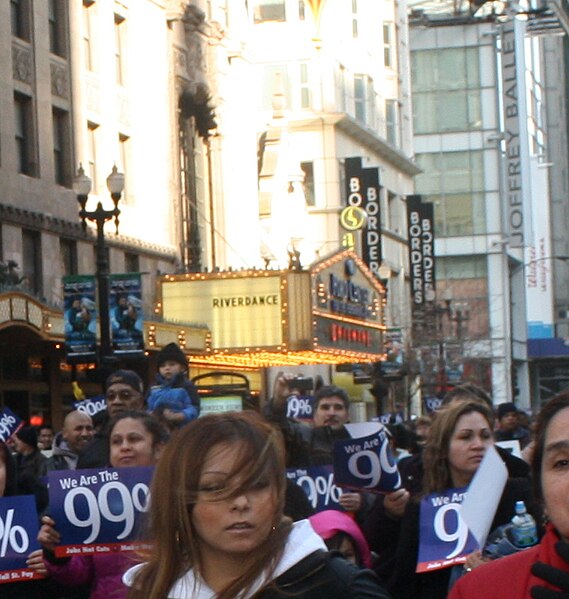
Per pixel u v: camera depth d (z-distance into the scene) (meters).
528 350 116.44
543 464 4.36
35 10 39.19
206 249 52.03
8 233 36.59
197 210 51.25
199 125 51.78
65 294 29.00
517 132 94.75
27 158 38.66
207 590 4.78
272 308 43.38
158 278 44.06
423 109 98.31
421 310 70.19
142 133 46.16
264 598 4.70
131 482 8.66
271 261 59.22
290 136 67.06
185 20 50.25
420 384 63.41
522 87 94.44
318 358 48.56
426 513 8.40
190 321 43.75
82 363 28.92
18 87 38.12
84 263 41.00
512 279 107.69
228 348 43.59
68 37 41.28
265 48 76.12
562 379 122.75
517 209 95.00
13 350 36.19
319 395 13.07
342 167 75.12
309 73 75.62
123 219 44.09
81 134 41.47
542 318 128.75
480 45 97.56
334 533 7.76
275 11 76.69
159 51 47.81
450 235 97.56
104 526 8.61
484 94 97.50
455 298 96.56
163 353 14.85
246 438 4.79
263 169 71.25
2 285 30.56
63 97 40.75
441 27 97.62
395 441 17.95
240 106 54.72
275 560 4.73
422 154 98.06
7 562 8.91
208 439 4.78
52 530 8.60
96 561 8.76
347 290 48.56
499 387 95.06
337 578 4.76
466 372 82.31
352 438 9.49
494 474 6.75
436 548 8.38
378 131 82.62
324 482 10.68
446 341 67.06
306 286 43.88
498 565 4.36
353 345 49.59
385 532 9.14
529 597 4.22
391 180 82.88
